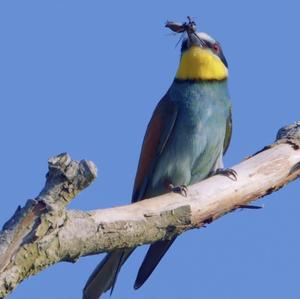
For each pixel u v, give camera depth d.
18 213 7.59
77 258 8.23
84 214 8.23
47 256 7.72
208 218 9.75
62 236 7.88
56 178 7.70
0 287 7.34
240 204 10.09
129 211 8.78
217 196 9.73
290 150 10.46
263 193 10.29
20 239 7.50
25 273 7.54
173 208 9.16
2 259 7.39
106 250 8.57
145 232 8.86
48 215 7.62
